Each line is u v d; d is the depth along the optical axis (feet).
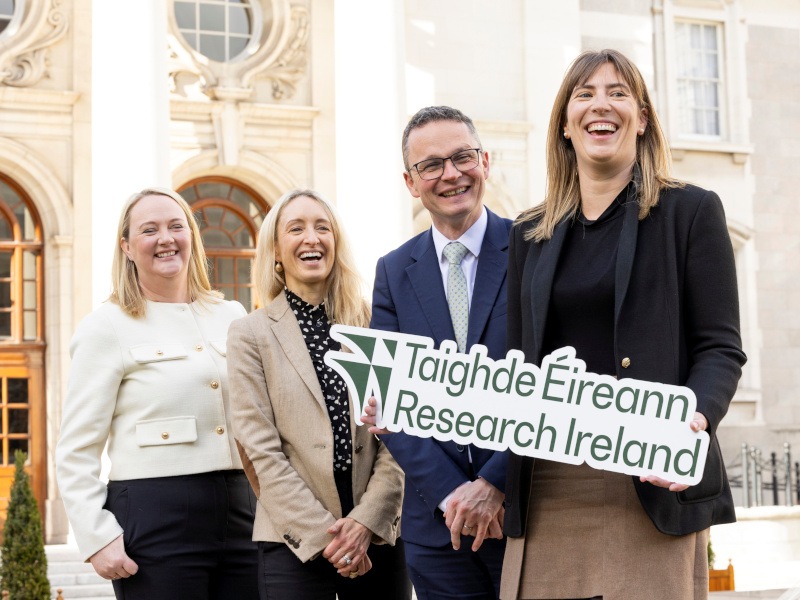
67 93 54.70
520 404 10.36
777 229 70.33
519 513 10.61
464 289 13.62
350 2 55.36
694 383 9.80
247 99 58.39
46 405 54.34
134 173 49.55
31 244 54.85
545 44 63.57
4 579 39.45
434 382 10.76
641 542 10.09
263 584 13.98
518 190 62.54
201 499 14.58
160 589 14.24
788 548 52.65
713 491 10.14
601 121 10.41
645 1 67.82
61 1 55.67
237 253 58.39
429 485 12.60
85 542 14.20
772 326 69.56
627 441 9.80
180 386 14.82
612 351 10.35
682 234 10.16
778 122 71.15
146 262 15.14
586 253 10.61
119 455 14.74
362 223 53.98
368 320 15.20
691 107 69.92
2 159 54.03
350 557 13.53
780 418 68.95
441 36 61.87
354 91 55.01
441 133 13.47
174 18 57.93
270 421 14.12
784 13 71.92
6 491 53.72
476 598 12.94
